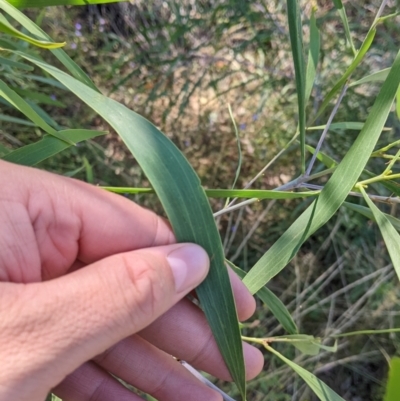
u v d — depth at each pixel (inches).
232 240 15.6
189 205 4.8
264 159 15.7
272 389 14.8
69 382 7.1
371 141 5.4
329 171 6.5
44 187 6.0
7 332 4.7
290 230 6.0
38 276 6.0
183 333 6.7
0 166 5.8
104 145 15.8
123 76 16.1
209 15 14.6
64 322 4.8
